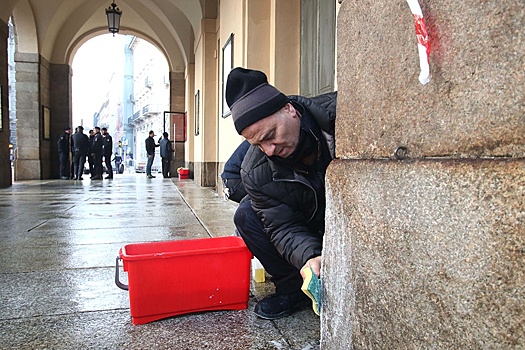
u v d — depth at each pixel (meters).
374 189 1.00
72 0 13.55
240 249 2.02
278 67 4.86
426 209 0.82
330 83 3.81
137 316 1.87
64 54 14.45
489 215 0.69
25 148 13.38
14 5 10.15
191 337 1.75
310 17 4.44
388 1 0.98
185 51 13.66
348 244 1.13
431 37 0.82
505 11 0.67
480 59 0.72
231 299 2.05
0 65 9.74
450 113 0.79
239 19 5.57
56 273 2.66
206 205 6.19
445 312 0.77
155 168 32.50
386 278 0.95
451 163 0.77
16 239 3.72
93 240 3.67
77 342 1.70
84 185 11.20
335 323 1.22
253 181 1.73
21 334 1.77
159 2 12.70
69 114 14.77
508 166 0.66
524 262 0.63
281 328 1.85
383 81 1.00
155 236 3.85
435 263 0.80
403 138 0.92
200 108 10.43
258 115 1.48
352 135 1.16
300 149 1.60
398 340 0.91
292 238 1.71
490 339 0.68
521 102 0.65
